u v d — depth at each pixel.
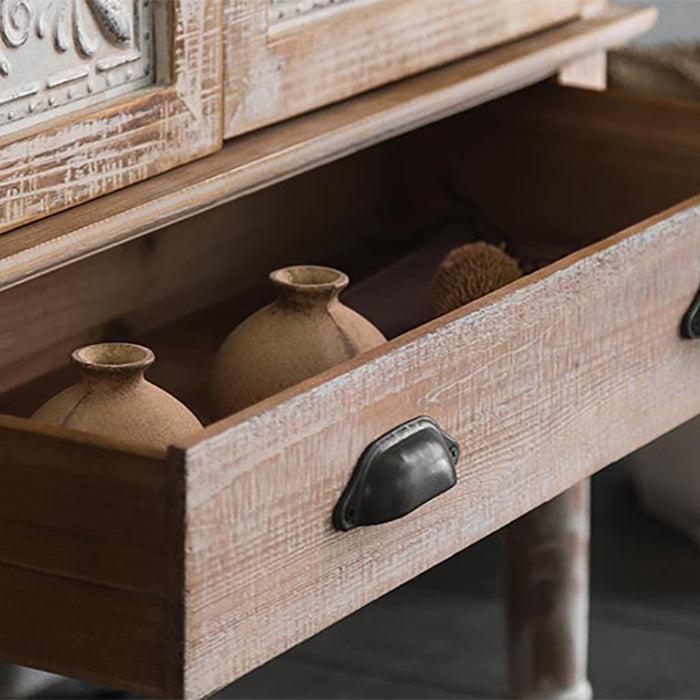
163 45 1.34
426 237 2.08
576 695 2.34
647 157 1.93
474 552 3.00
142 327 1.78
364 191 2.10
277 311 1.45
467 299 1.66
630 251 1.46
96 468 1.05
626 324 1.48
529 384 1.36
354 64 1.58
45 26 1.21
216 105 1.41
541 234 2.02
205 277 1.86
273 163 1.43
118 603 1.07
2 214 1.19
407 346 1.21
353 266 2.02
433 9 1.68
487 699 2.56
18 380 1.61
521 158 2.01
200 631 1.07
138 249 1.75
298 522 1.14
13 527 1.09
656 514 3.05
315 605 1.18
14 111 1.20
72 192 1.26
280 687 2.59
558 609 2.30
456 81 1.70
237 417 1.07
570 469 1.45
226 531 1.06
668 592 2.84
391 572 1.25
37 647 1.11
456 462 1.28
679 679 2.61
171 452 1.02
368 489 1.18
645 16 2.06
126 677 1.09
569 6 1.96
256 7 1.43
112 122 1.29
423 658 2.68
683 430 2.91
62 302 1.65
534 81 1.93
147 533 1.05
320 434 1.14
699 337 1.58
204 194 1.35
